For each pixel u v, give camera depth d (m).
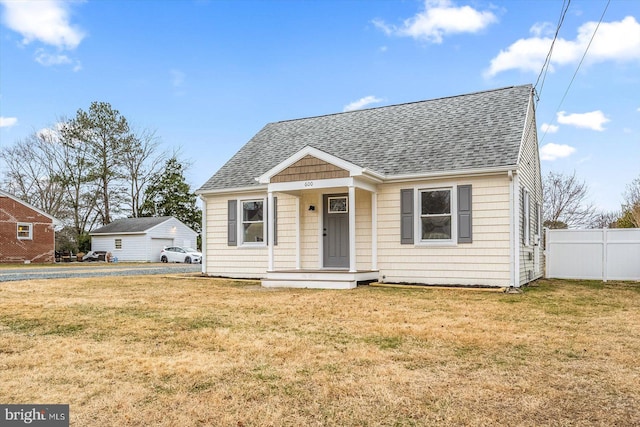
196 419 3.29
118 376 4.23
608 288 11.41
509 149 11.18
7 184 41.09
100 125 42.31
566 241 14.59
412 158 12.30
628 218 21.91
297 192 13.19
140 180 44.81
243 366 4.53
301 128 16.52
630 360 4.70
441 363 4.62
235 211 14.43
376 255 12.33
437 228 11.79
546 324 6.57
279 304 8.46
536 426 3.14
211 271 14.84
